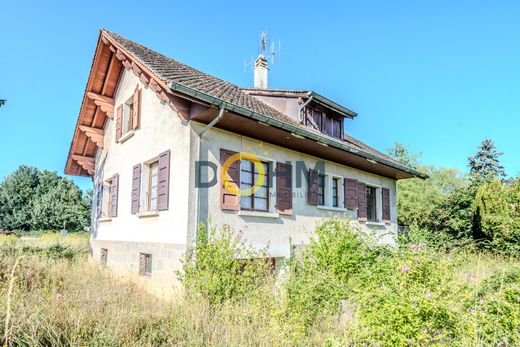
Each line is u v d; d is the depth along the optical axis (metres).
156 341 4.51
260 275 6.95
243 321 5.20
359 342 4.47
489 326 4.58
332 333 5.04
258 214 8.38
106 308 5.13
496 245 14.08
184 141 7.52
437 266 5.09
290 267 6.99
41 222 33.03
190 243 7.02
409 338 4.09
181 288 6.73
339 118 13.40
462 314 4.58
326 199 10.80
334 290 5.97
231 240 7.59
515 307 4.88
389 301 4.37
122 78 11.03
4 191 33.94
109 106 11.44
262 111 9.23
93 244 12.15
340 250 7.06
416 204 21.83
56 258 10.23
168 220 7.70
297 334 4.88
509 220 14.02
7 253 9.73
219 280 6.43
